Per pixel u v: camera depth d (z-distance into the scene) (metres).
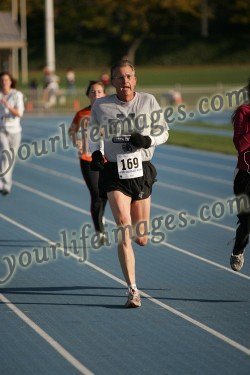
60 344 13.63
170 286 17.56
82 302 16.27
